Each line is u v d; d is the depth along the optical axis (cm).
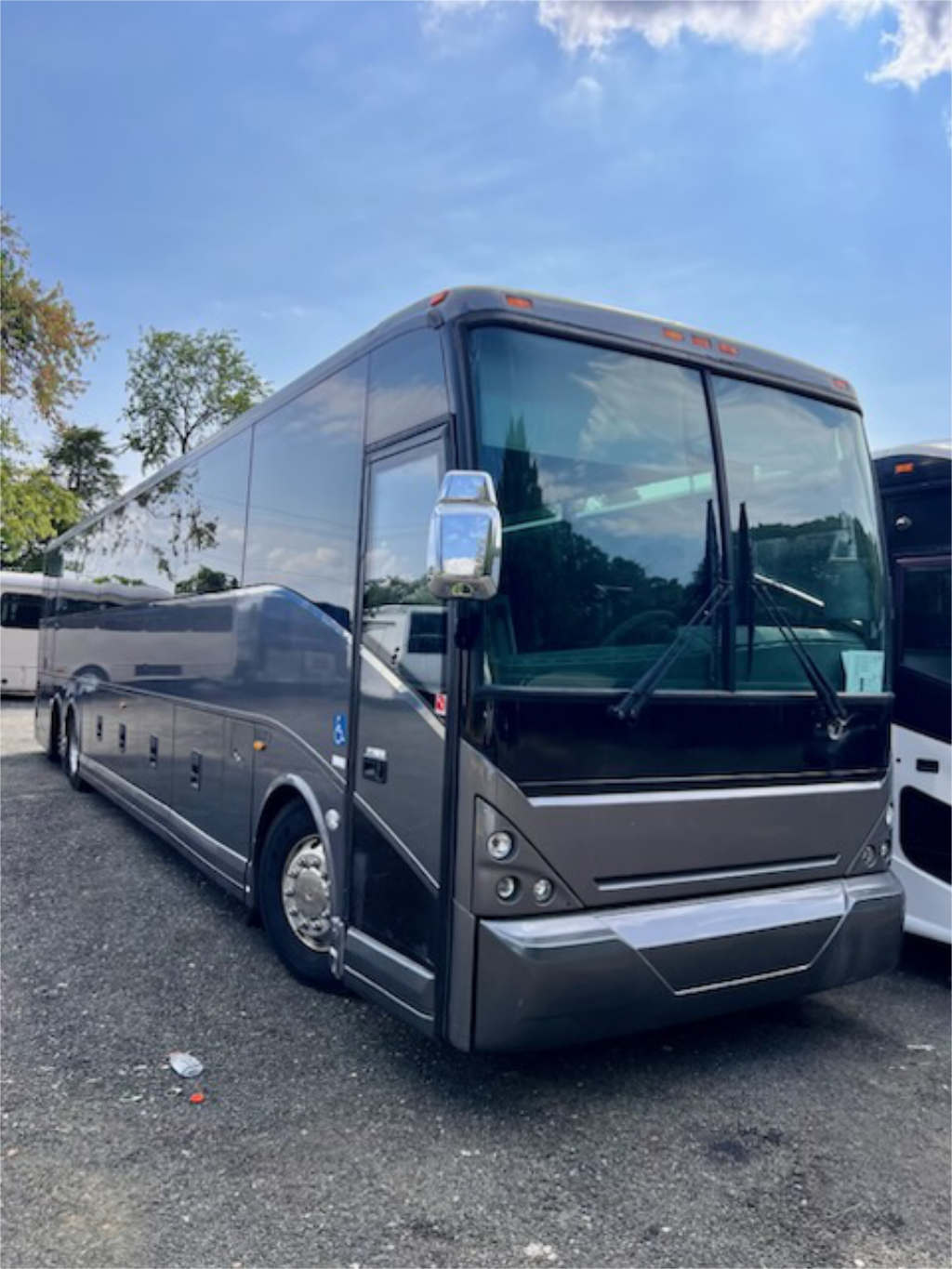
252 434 566
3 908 586
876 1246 280
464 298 359
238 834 546
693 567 384
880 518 463
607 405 374
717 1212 294
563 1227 284
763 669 396
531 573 344
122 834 809
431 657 353
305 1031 420
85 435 4506
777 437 422
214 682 600
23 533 2280
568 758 340
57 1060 385
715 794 374
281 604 500
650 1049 419
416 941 354
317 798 444
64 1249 266
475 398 347
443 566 309
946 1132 351
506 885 327
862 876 425
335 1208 290
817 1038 439
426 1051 403
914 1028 455
